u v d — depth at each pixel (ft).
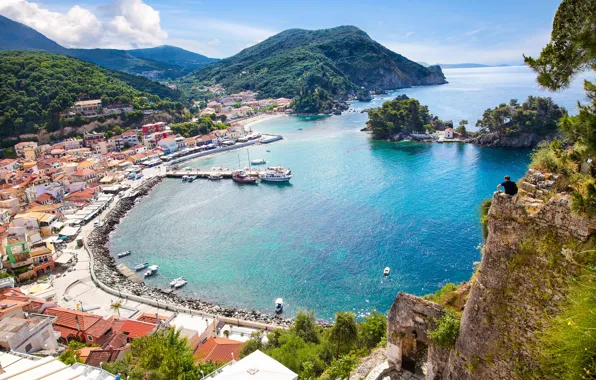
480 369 67.72
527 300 60.70
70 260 346.54
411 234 357.20
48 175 559.38
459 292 90.74
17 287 294.05
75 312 236.63
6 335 173.99
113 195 525.34
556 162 65.67
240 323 251.19
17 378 124.16
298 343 183.83
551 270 57.52
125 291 296.30
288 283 300.40
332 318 258.78
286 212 441.68
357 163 625.00
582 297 49.34
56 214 436.35
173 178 615.98
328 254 336.29
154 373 150.82
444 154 647.97
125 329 229.66
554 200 58.13
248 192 526.57
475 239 339.16
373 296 277.23
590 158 58.49
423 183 495.82
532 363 59.26
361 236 362.74
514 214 63.21
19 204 470.80
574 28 55.36
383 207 426.51
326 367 158.51
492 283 66.39
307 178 565.53
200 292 296.51
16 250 317.42
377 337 170.50
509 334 62.95
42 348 188.44
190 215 453.99
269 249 355.36
